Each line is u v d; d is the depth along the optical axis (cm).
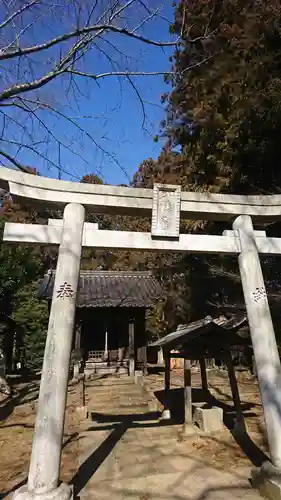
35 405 902
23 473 479
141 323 1570
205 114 1103
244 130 976
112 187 492
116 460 539
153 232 490
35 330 1975
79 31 480
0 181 455
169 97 1174
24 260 1053
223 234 525
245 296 488
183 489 430
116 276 1755
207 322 712
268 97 892
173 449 588
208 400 861
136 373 1399
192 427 673
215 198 525
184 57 944
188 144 1324
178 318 1666
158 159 1520
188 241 503
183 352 694
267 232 971
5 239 445
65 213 469
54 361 390
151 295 1538
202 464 517
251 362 1361
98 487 439
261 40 950
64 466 515
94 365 1480
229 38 936
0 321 1154
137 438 652
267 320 462
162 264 1795
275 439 401
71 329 415
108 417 820
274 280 962
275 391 418
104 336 1544
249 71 974
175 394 1055
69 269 437
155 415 834
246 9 937
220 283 1284
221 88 1057
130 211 514
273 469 393
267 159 959
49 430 361
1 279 998
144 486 441
